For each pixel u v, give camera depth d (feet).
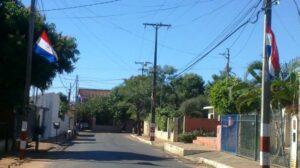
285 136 81.66
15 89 98.48
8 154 94.32
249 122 92.17
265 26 64.54
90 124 343.87
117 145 145.48
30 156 92.17
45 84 104.58
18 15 97.76
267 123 63.82
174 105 283.79
